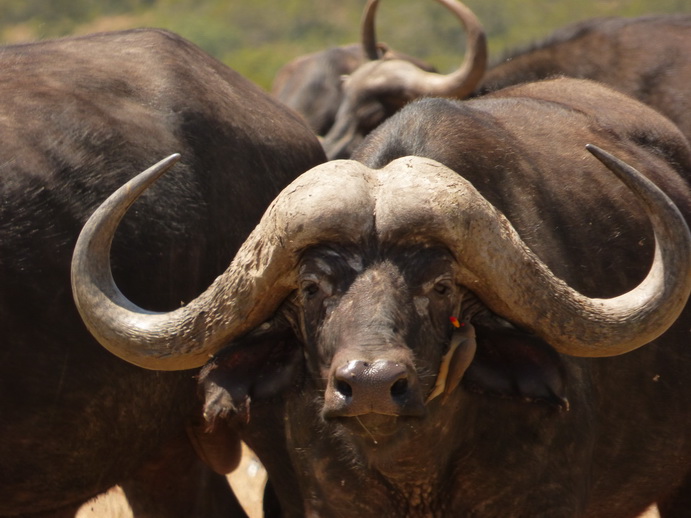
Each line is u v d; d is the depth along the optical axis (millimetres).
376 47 49469
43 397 21047
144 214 22359
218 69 26422
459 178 16984
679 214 16438
